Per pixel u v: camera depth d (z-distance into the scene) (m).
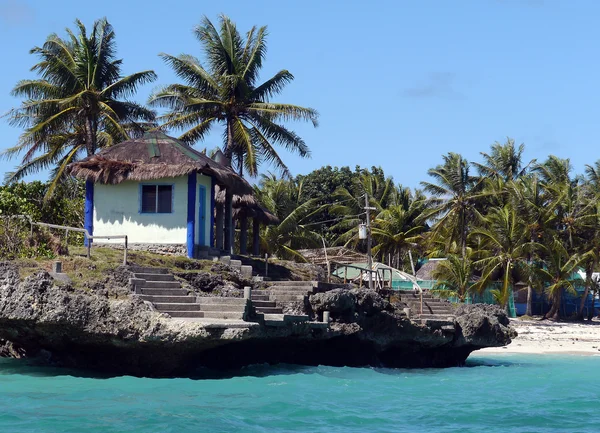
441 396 23.34
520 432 18.78
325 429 17.75
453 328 31.34
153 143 31.11
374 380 25.28
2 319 21.25
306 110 45.12
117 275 23.23
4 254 24.86
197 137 45.91
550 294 63.59
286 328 23.23
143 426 16.84
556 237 64.75
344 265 34.19
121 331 20.30
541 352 41.34
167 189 30.30
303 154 46.72
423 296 35.50
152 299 22.11
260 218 38.94
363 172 84.00
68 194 45.31
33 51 42.38
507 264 61.16
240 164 46.81
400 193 73.06
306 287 26.98
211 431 16.72
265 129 46.19
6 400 18.88
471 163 75.50
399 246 65.81
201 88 46.19
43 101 42.22
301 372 25.16
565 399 23.70
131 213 30.42
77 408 18.28
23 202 33.12
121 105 44.19
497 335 33.66
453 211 68.00
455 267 61.12
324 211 78.62
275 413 18.89
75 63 43.22
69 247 26.67
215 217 36.72
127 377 21.86
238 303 22.23
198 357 22.94
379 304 28.17
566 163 72.88
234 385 21.70
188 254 29.73
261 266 33.03
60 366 23.47
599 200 68.62
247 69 45.41
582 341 48.03
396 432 18.05
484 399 23.17
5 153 44.50
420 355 31.20
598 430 19.22
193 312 21.84
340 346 27.56
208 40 45.66
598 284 74.19
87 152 42.88
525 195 65.56
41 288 20.89
